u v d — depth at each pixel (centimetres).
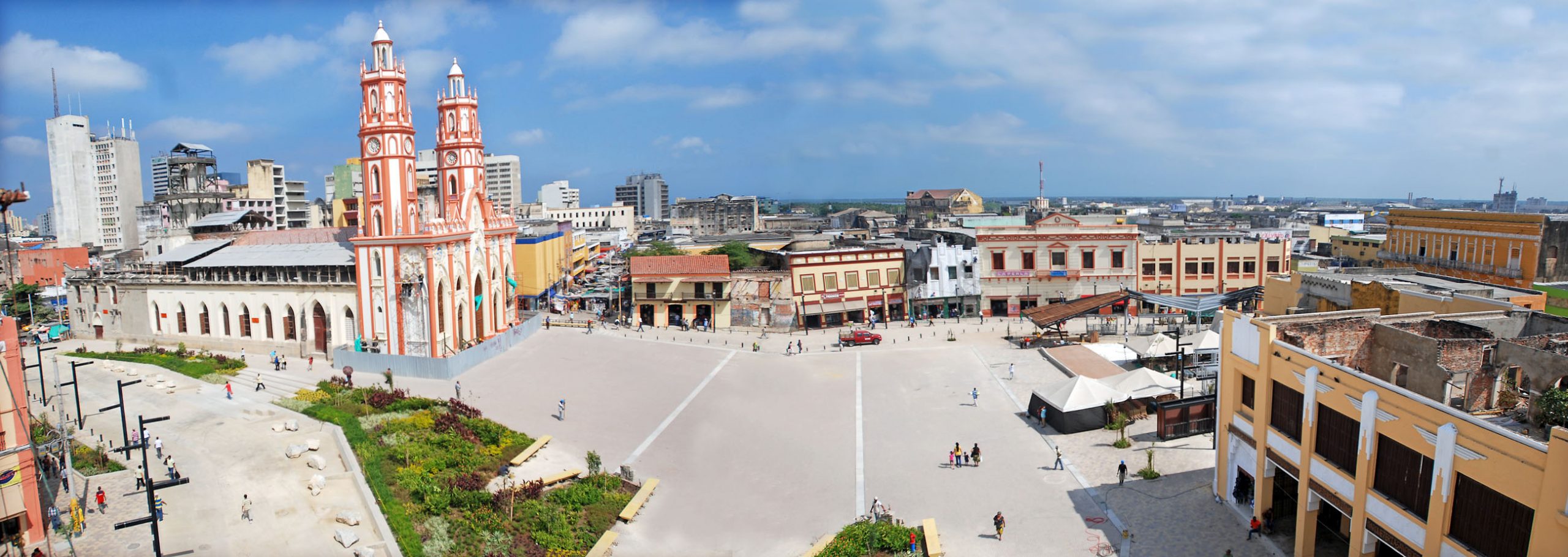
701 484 4625
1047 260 9931
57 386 4531
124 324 8394
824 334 8994
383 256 6888
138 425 5322
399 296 6912
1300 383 3512
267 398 6025
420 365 6775
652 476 4728
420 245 6844
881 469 4809
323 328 7438
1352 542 3222
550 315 10619
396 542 3756
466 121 7962
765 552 3816
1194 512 4075
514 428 5481
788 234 16975
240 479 4469
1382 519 3041
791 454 5069
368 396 5847
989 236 9950
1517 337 3884
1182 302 8106
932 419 5734
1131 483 4469
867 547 3772
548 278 11625
